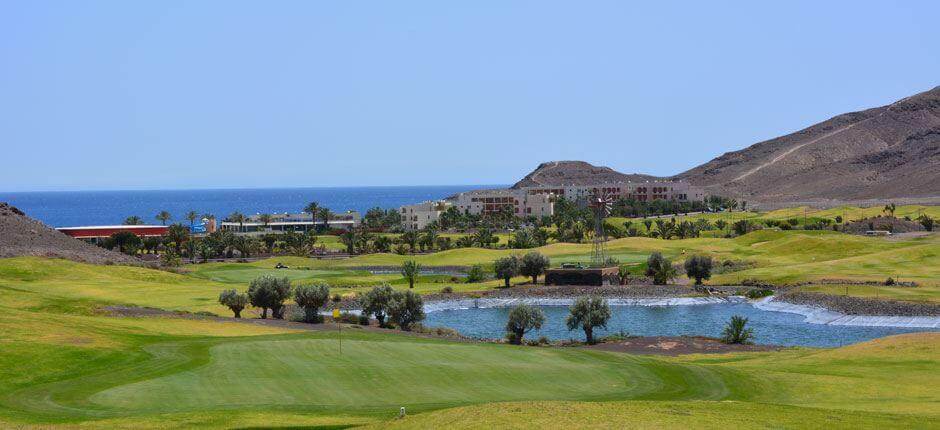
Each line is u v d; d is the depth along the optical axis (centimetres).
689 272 16075
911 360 6656
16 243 17262
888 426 3988
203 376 5622
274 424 4375
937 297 12812
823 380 5862
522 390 5344
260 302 10819
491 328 11944
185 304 11912
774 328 11556
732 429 3797
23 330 6769
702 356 8150
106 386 5331
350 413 4656
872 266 16525
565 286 16138
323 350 6662
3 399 4988
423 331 10331
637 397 5175
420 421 4062
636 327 11931
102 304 9925
